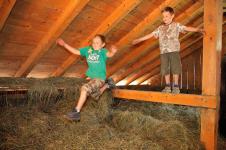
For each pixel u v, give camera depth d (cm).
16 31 318
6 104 341
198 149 300
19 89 328
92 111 357
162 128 329
